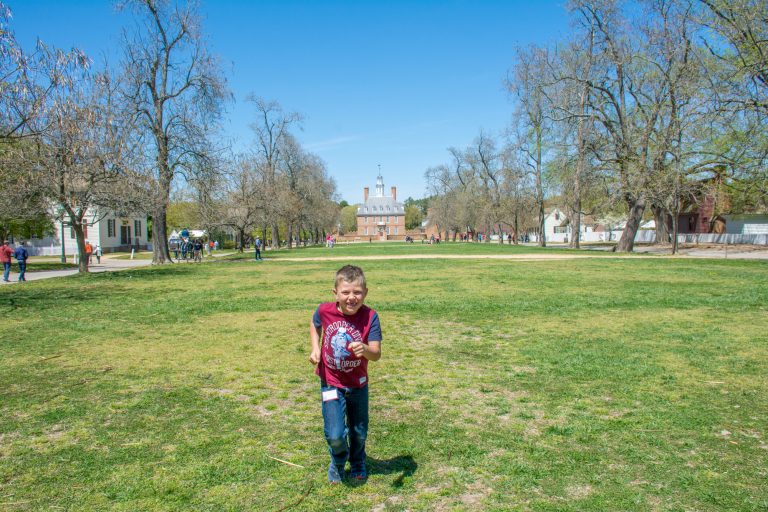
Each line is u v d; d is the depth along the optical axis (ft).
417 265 90.53
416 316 36.11
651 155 111.55
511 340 27.91
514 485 12.03
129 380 21.22
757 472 12.48
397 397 18.60
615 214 200.34
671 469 12.71
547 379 20.47
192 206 173.58
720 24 84.02
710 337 27.40
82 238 84.28
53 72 62.34
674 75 104.88
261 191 172.55
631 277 61.67
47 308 42.78
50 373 22.35
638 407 17.07
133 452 14.16
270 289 56.39
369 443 14.57
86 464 13.46
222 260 131.54
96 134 75.56
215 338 29.86
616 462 13.15
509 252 141.79
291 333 31.27
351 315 12.03
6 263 76.38
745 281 55.26
